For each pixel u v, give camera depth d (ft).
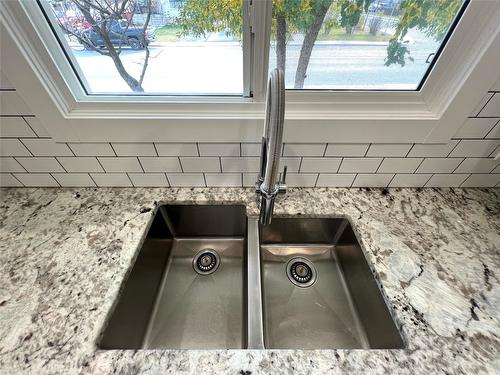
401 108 2.50
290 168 2.90
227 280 2.97
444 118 2.43
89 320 1.95
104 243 2.50
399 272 2.27
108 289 2.14
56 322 1.93
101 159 2.83
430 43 2.17
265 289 2.86
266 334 2.49
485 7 1.88
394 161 2.83
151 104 2.47
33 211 2.81
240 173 2.97
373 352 1.77
